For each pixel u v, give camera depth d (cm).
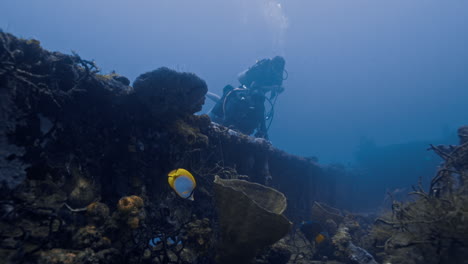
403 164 1442
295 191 693
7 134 207
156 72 295
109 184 295
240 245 256
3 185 199
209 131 438
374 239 409
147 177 321
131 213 241
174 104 315
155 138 329
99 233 230
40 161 229
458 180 394
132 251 239
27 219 206
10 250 170
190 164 388
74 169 258
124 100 304
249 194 333
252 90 723
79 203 251
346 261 396
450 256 266
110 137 301
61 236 212
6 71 193
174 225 319
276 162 629
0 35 207
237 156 510
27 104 221
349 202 967
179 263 259
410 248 317
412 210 324
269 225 243
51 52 256
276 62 760
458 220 257
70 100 255
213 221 378
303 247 460
